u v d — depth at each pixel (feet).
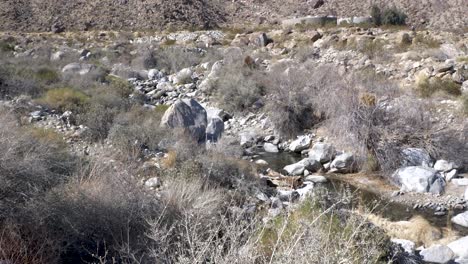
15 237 14.17
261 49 76.54
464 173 34.12
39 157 18.56
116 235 16.20
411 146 35.88
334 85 44.47
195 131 35.94
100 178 19.03
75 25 130.31
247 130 45.34
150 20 133.59
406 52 61.67
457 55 60.08
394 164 34.35
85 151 28.07
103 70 60.39
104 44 96.12
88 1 141.28
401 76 52.90
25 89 44.70
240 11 151.12
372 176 34.14
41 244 14.48
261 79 53.11
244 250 12.28
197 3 146.72
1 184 15.14
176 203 18.62
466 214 27.09
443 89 46.01
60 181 17.93
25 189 15.92
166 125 35.68
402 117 37.09
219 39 95.71
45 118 36.04
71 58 72.59
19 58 66.49
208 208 18.22
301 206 17.74
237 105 50.01
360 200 24.98
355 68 57.00
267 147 41.24
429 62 54.90
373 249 14.23
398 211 28.50
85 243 15.98
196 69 67.36
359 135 36.47
